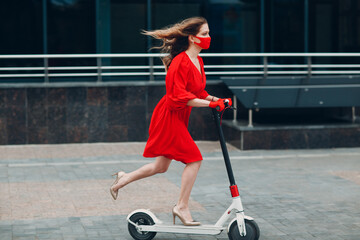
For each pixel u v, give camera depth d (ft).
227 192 28.50
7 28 47.83
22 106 42.45
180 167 34.83
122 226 22.39
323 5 51.93
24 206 25.62
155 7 49.98
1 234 21.25
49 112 42.80
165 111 19.58
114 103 43.52
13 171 33.63
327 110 49.03
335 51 52.39
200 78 19.77
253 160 37.40
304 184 30.37
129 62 49.85
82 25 48.93
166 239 20.67
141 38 49.98
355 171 33.99
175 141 19.54
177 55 19.65
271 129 41.04
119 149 41.34
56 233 21.40
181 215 19.83
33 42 48.24
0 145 42.47
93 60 49.01
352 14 52.29
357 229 22.15
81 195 27.78
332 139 41.88
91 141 43.52
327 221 23.26
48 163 36.17
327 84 42.96
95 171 33.78
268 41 51.39
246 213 24.50
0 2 47.60
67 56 42.60
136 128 43.91
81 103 43.16
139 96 43.73
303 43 51.65
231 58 51.16
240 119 46.47
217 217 23.93
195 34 19.34
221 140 19.53
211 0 50.60
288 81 42.78
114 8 49.47
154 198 27.20
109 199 26.99
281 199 27.04
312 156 38.91
